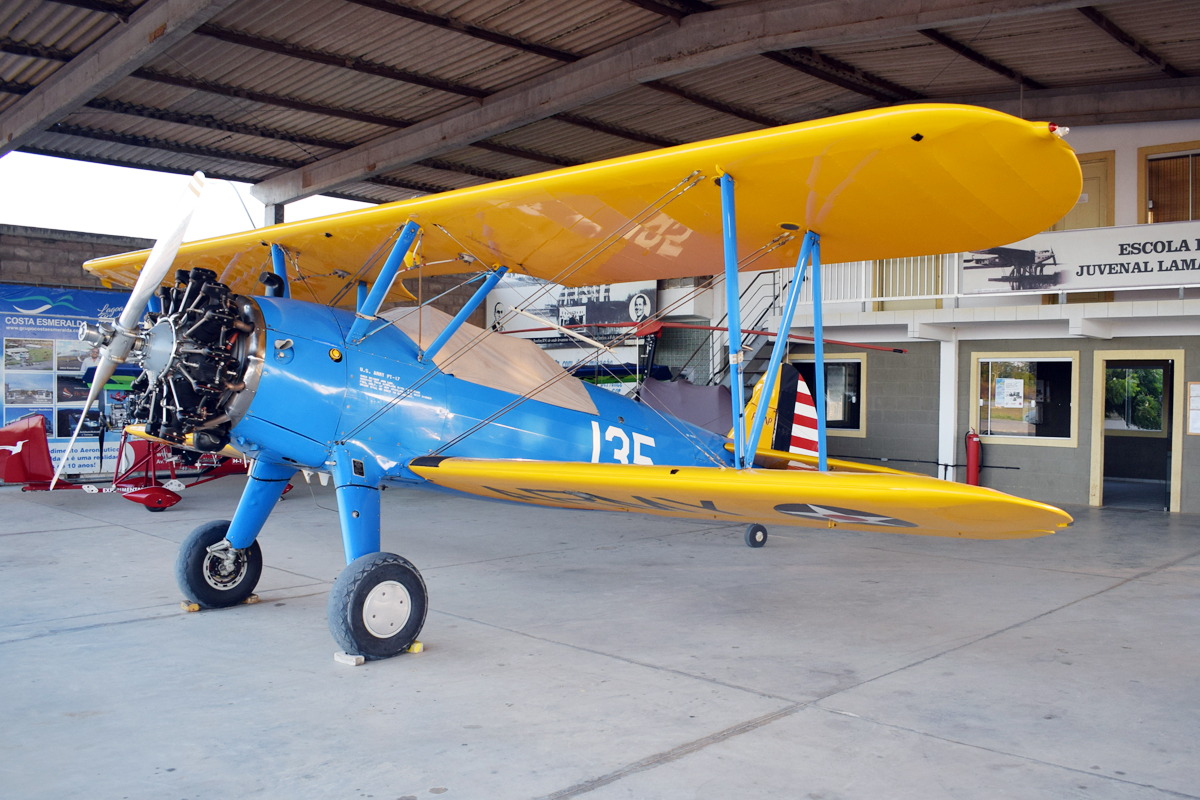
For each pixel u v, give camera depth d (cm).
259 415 373
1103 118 891
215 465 914
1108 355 893
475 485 394
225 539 441
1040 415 940
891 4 621
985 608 464
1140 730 288
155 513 805
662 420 551
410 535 706
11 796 233
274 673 342
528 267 477
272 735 277
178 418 357
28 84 826
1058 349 923
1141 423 1273
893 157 295
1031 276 852
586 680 336
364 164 1050
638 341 1109
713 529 752
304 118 959
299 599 468
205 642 385
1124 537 714
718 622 430
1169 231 779
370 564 357
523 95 867
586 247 432
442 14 727
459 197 377
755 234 397
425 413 416
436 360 430
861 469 538
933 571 568
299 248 476
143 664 352
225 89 866
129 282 598
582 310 1336
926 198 332
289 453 389
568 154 1130
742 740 276
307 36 762
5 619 423
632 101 940
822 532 743
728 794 237
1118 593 503
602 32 760
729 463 594
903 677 343
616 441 506
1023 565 592
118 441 1081
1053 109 913
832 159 301
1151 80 868
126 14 691
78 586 498
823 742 275
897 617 442
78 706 303
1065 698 319
